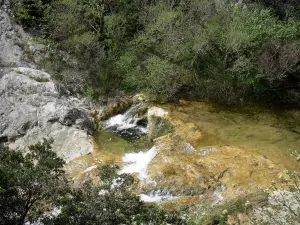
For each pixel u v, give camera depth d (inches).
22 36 763.4
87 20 784.3
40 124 623.2
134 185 521.3
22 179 289.3
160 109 680.4
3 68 693.3
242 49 724.0
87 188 327.9
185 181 524.1
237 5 792.3
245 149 583.5
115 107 698.2
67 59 746.2
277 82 733.9
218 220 435.8
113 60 761.0
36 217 320.2
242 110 700.7
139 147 617.6
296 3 802.2
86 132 630.5
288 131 639.1
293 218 354.0
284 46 707.4
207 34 736.3
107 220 306.5
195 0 788.0
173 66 738.8
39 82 669.9
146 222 320.2
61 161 333.4
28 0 791.7
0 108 624.4
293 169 537.6
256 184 509.0
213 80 737.6
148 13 802.8
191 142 603.2
